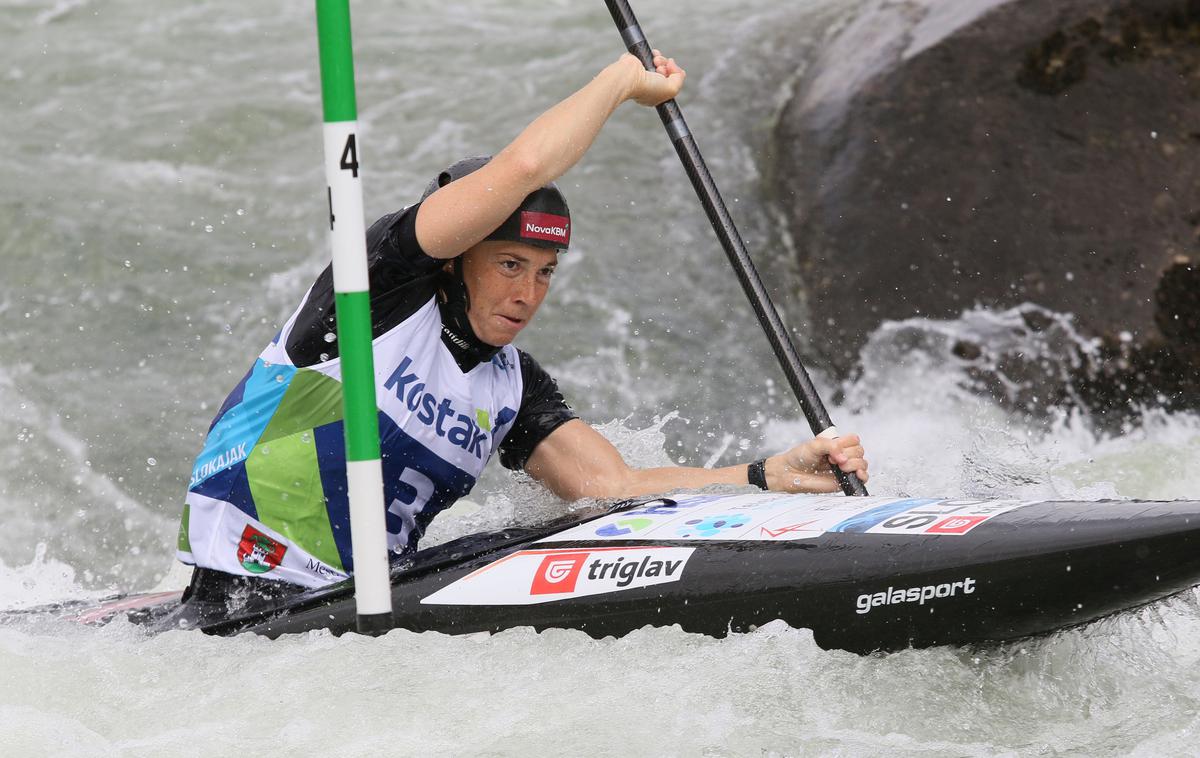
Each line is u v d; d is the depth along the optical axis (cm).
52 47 3322
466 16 3556
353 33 3428
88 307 2398
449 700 845
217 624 1004
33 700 897
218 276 2467
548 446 1138
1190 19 2195
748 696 827
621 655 885
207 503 1040
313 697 858
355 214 850
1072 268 2091
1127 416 1966
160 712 866
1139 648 908
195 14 3572
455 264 985
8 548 1830
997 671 862
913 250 2234
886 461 1867
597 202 2598
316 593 998
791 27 3006
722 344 2288
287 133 2930
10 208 2617
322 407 1002
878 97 2427
